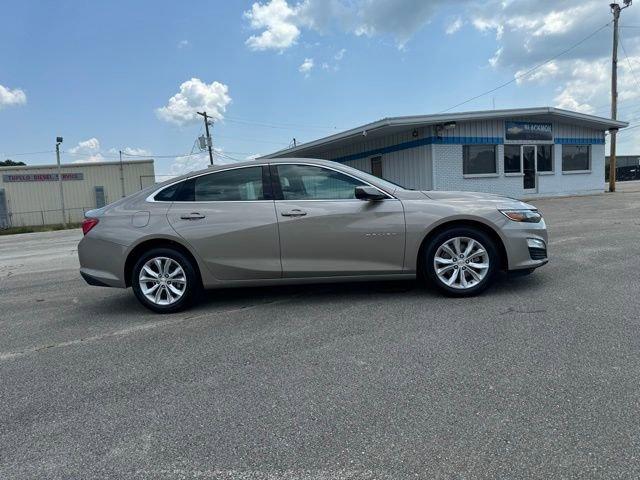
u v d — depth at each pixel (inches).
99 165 1489.9
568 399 109.9
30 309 224.1
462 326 160.9
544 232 196.5
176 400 121.3
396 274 193.3
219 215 193.3
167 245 197.9
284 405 115.3
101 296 242.8
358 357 140.8
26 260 434.9
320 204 191.8
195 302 213.3
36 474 93.5
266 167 198.5
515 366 128.4
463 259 191.8
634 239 303.6
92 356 155.3
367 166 876.0
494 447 94.0
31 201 1437.0
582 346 138.6
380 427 103.4
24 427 112.0
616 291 190.4
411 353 141.3
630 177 2107.5
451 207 190.1
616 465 86.6
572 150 824.9
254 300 209.3
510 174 753.0
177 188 200.8
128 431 107.9
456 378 123.6
